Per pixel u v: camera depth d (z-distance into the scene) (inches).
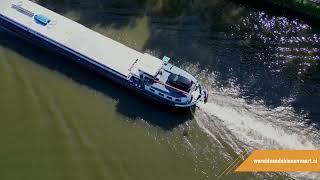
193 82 3225.9
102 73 3329.2
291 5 3811.5
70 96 3245.6
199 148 3019.2
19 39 3543.3
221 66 3469.5
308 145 3024.1
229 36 3676.2
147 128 3117.6
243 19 3799.2
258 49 3595.0
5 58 3425.2
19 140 3016.7
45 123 3097.9
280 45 3634.4
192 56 3526.1
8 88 3255.4
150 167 2935.5
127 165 2940.5
